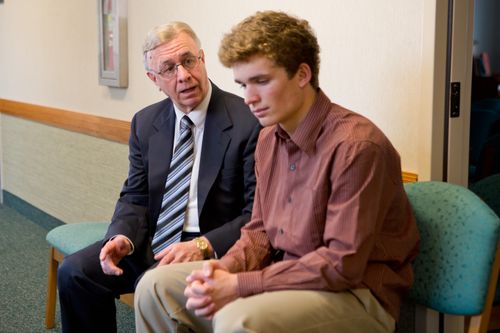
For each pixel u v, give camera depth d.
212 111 1.92
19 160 4.40
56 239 2.38
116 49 2.99
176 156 1.95
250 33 1.37
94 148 3.40
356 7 1.92
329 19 2.01
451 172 1.83
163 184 1.96
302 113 1.44
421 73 1.76
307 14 2.09
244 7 2.31
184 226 1.94
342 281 1.31
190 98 1.88
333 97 2.04
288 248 1.48
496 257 1.50
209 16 2.49
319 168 1.39
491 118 2.15
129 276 1.98
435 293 1.53
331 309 1.32
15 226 4.13
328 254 1.32
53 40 3.71
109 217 3.34
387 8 1.83
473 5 1.79
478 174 2.17
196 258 1.71
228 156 1.88
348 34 1.96
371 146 1.33
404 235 1.47
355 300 1.36
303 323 1.29
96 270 1.91
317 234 1.41
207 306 1.36
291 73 1.39
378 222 1.37
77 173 3.61
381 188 1.35
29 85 4.11
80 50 3.42
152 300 1.51
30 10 3.96
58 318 2.66
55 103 3.78
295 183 1.46
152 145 2.01
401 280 1.44
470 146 2.16
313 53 1.43
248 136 1.86
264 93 1.39
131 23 2.95
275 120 1.41
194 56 1.88
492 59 2.13
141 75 2.90
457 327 1.88
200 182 1.91
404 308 1.93
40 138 4.03
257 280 1.34
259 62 1.37
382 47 1.86
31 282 3.08
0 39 4.48
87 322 1.93
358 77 1.95
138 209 2.03
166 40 1.85
